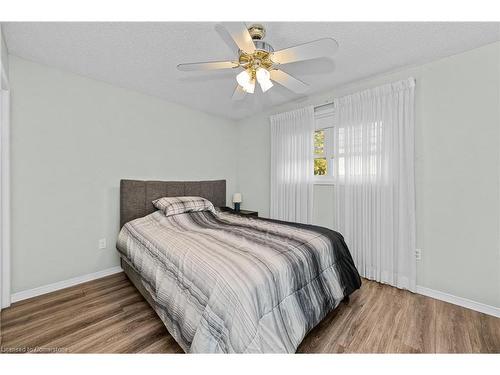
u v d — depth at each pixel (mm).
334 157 2977
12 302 2117
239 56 1590
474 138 2061
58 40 1895
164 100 3293
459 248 2137
